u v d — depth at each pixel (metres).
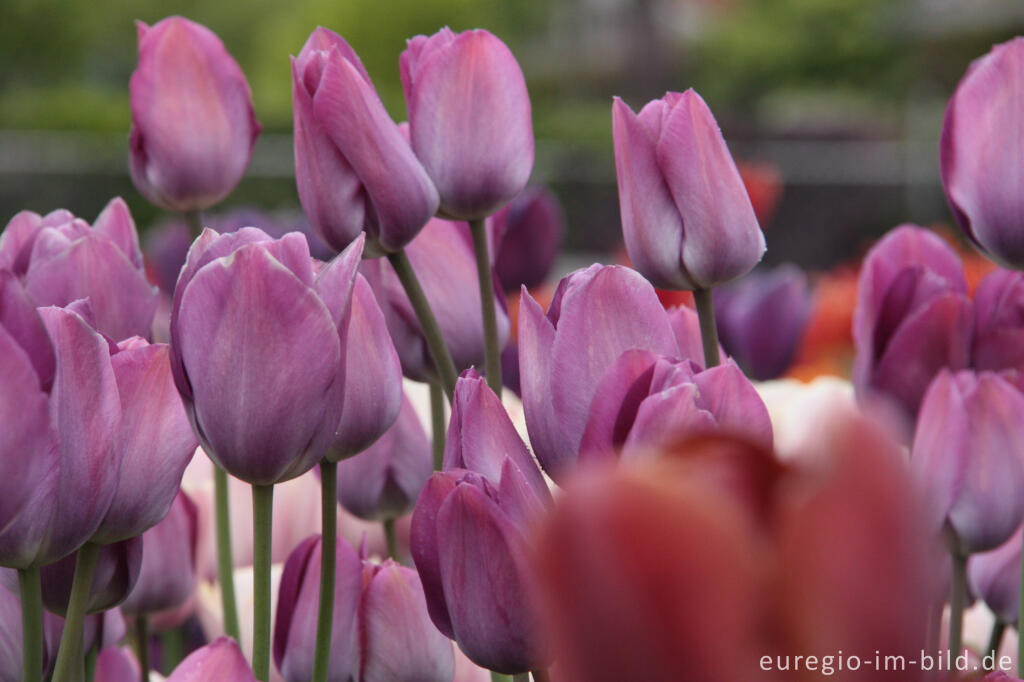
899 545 0.28
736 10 22.72
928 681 0.30
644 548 0.30
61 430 0.55
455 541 0.55
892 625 0.29
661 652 0.30
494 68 0.69
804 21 20.62
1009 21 16.16
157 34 0.79
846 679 0.29
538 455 0.58
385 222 0.68
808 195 12.83
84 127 12.03
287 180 11.41
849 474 0.28
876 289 0.75
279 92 21.03
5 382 0.53
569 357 0.57
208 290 0.55
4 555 0.55
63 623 0.63
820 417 0.29
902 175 12.89
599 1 25.06
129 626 0.84
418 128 0.70
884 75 19.83
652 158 0.66
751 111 21.47
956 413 0.66
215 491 0.81
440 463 0.76
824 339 1.81
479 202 0.69
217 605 0.83
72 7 20.64
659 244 0.67
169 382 0.58
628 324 0.57
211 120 0.80
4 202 11.92
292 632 0.66
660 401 0.53
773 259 12.75
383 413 0.63
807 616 0.29
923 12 18.08
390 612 0.65
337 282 0.57
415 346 0.74
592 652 0.31
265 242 0.57
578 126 12.77
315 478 0.88
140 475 0.58
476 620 0.55
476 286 0.74
